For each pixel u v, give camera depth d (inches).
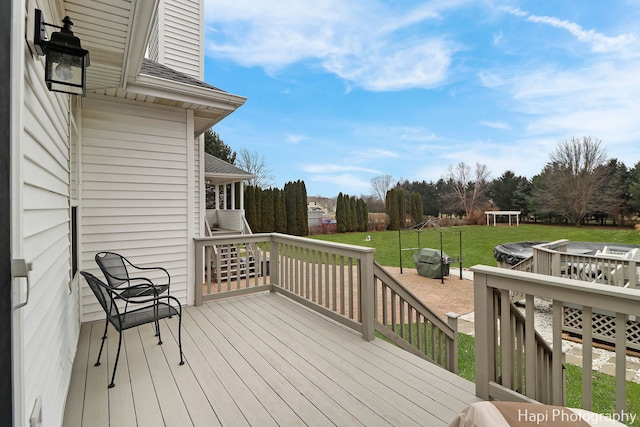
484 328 77.9
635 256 220.1
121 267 135.5
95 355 106.9
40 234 54.0
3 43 31.6
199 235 217.8
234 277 281.3
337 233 756.6
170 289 157.0
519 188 931.3
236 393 84.2
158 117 154.9
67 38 58.4
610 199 726.5
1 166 31.0
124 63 106.7
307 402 79.8
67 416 74.8
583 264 207.9
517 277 68.6
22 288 38.8
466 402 78.9
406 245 562.9
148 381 90.4
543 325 208.1
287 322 136.5
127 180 147.4
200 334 124.0
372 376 92.2
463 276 349.4
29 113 46.4
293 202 669.9
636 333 167.9
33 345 46.3
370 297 117.7
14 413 31.7
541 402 80.5
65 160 93.1
